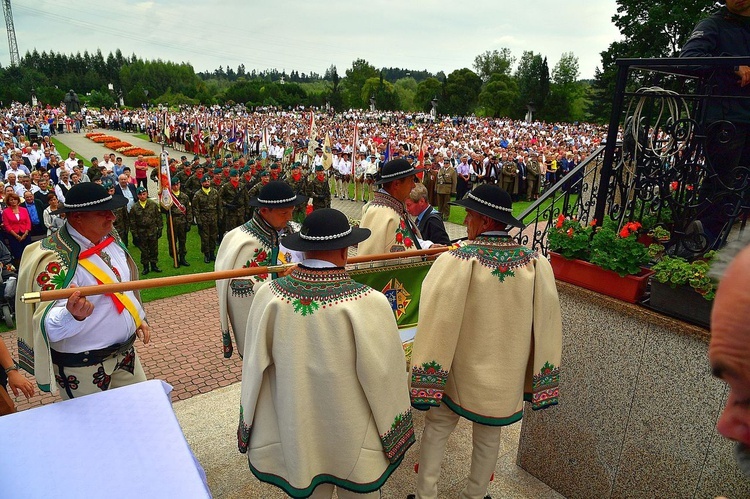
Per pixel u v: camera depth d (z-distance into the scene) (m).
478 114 78.94
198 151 31.92
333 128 41.72
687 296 2.39
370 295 2.21
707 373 2.34
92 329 2.82
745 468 0.73
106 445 1.80
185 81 108.06
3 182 11.56
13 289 7.23
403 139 33.22
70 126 49.03
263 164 18.67
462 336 2.62
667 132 3.05
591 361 2.82
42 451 1.75
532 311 2.56
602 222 3.12
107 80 102.50
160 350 6.64
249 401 2.27
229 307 3.67
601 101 48.38
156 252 10.09
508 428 3.88
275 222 3.63
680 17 18.73
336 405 2.17
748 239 0.73
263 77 175.75
